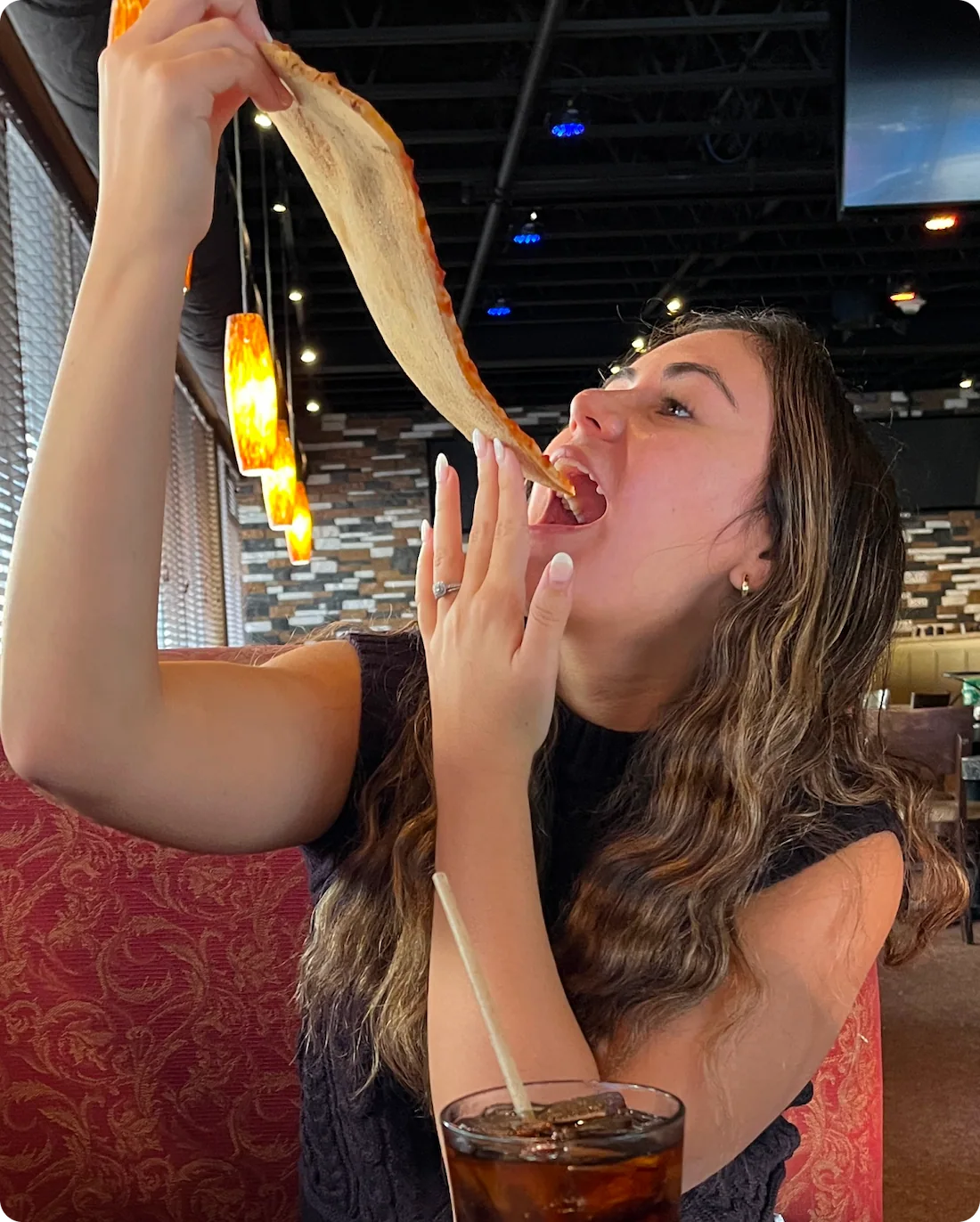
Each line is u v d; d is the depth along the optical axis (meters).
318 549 10.63
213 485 8.80
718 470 1.10
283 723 1.03
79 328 0.82
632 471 1.10
